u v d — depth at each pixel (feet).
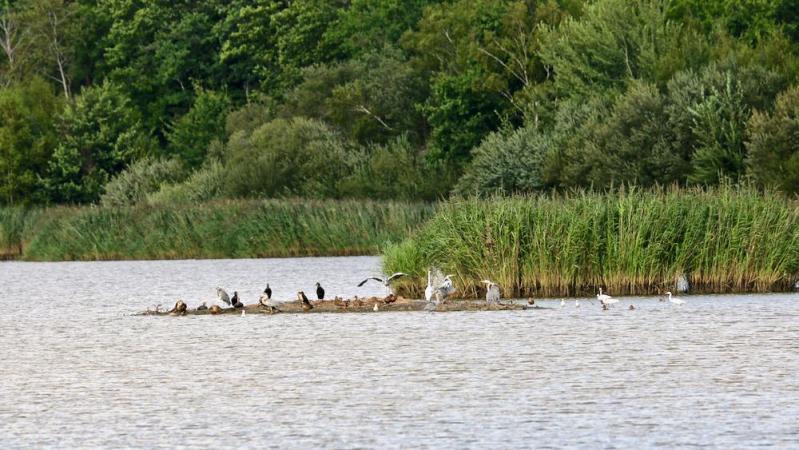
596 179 227.20
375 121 316.81
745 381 96.53
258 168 291.79
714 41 266.16
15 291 179.22
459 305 136.98
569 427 84.33
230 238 228.22
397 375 101.35
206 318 137.39
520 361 105.81
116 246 236.22
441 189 281.95
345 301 140.05
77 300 164.04
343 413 89.40
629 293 143.74
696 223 144.66
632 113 230.89
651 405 89.71
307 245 224.12
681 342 113.19
